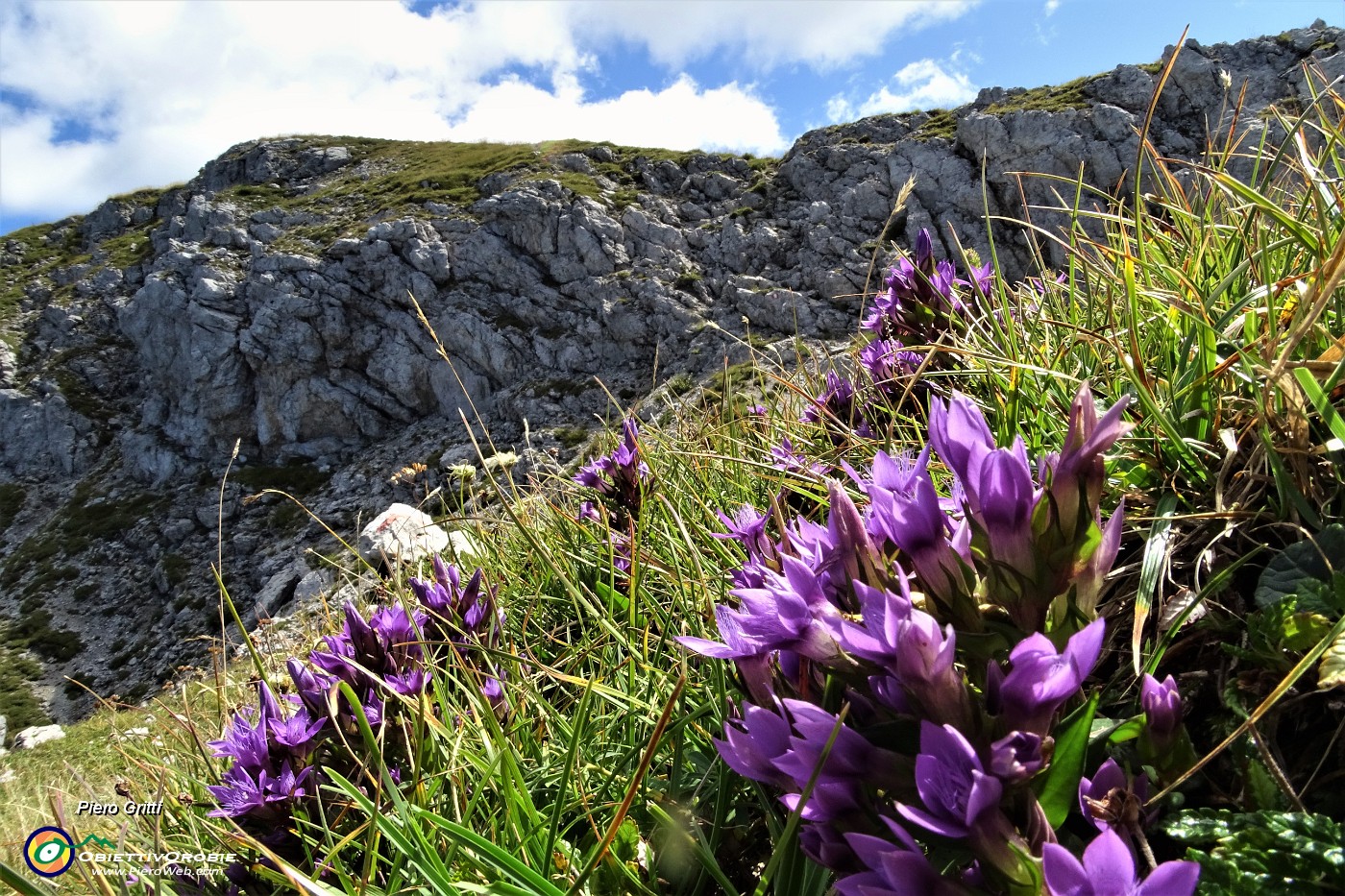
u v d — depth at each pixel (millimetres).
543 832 1717
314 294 53656
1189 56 35438
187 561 50156
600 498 3426
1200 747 1287
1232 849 1025
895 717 1126
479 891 1406
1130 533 1674
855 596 1312
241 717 2342
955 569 1150
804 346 4914
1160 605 1454
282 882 1882
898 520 1171
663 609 2568
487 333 50938
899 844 1038
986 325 3098
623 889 1570
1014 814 965
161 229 72562
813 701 1321
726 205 52469
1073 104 37281
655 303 47719
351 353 54094
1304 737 1197
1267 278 1787
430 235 53906
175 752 3420
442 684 2383
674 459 3775
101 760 3811
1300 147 1989
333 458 53906
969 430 1177
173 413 57688
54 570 52594
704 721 1893
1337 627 1055
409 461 50219
